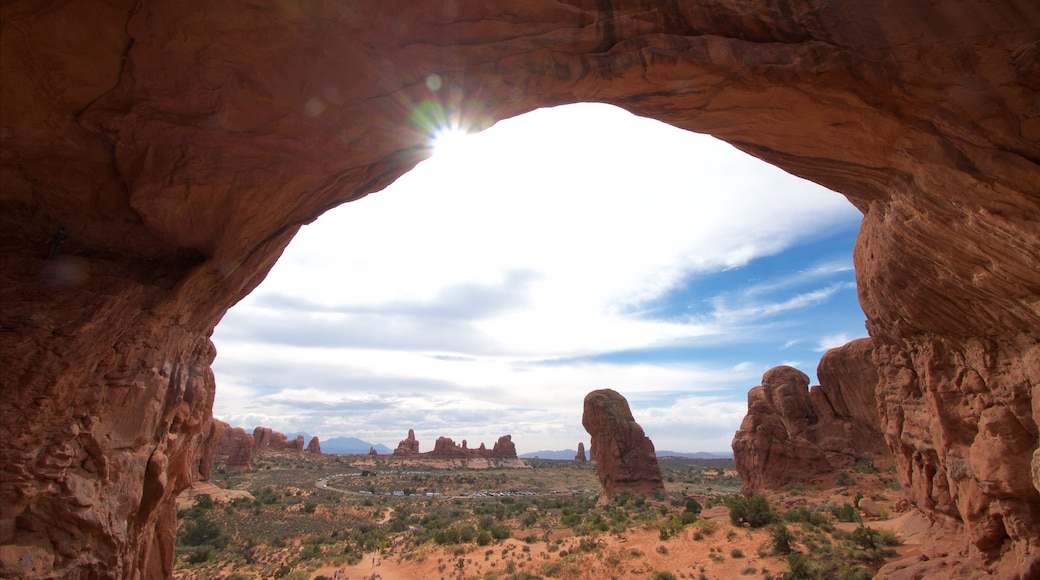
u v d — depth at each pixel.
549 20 8.23
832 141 9.84
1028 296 10.29
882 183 10.46
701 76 8.71
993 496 13.41
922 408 18.94
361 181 10.36
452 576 28.72
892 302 15.68
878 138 9.17
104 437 8.44
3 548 7.05
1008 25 7.66
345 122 8.28
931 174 8.98
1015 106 7.74
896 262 13.29
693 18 8.45
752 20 8.39
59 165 7.82
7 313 7.38
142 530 10.30
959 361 14.88
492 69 8.27
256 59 7.20
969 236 9.78
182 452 12.51
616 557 25.22
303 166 8.66
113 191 8.28
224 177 8.20
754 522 27.09
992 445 13.19
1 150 7.39
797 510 28.70
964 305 12.83
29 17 6.22
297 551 40.94
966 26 7.82
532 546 32.34
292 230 10.97
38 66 6.67
